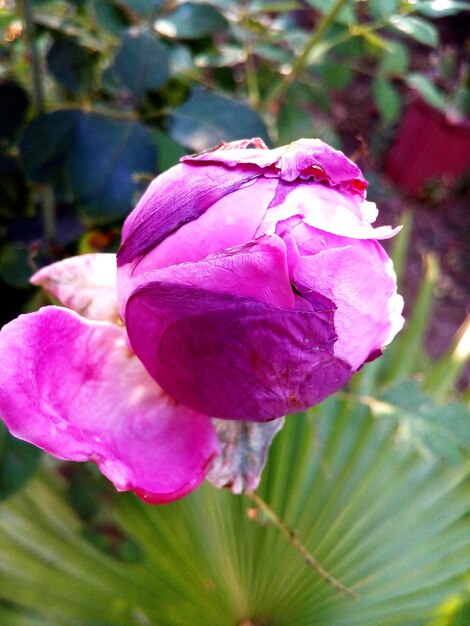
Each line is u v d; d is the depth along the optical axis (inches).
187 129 7.2
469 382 21.0
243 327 4.0
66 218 8.6
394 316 4.7
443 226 26.9
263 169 4.2
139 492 4.5
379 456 9.1
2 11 8.9
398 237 13.0
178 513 8.1
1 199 8.2
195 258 4.2
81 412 4.7
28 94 7.8
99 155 6.8
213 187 4.2
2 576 7.9
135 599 8.1
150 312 4.2
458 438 6.7
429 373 11.8
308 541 8.2
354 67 11.0
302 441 8.5
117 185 6.8
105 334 5.0
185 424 4.9
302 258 3.9
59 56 7.8
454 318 23.7
